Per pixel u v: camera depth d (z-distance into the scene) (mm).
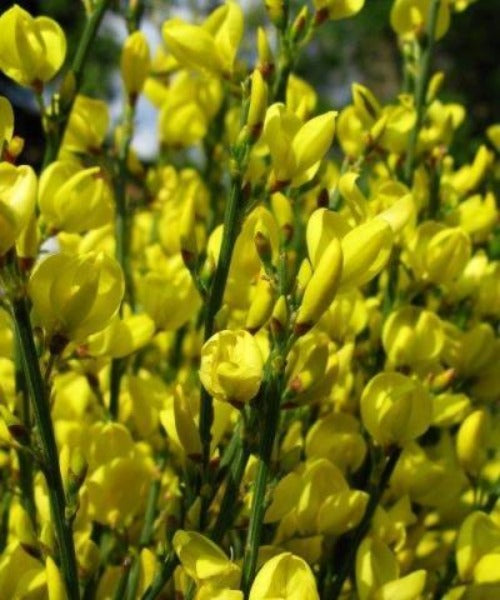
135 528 440
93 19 466
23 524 396
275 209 432
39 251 420
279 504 398
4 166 354
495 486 459
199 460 379
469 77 2594
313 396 380
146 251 577
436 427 481
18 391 413
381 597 389
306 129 387
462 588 418
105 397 486
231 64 445
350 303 454
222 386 364
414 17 503
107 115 504
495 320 487
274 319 366
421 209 498
